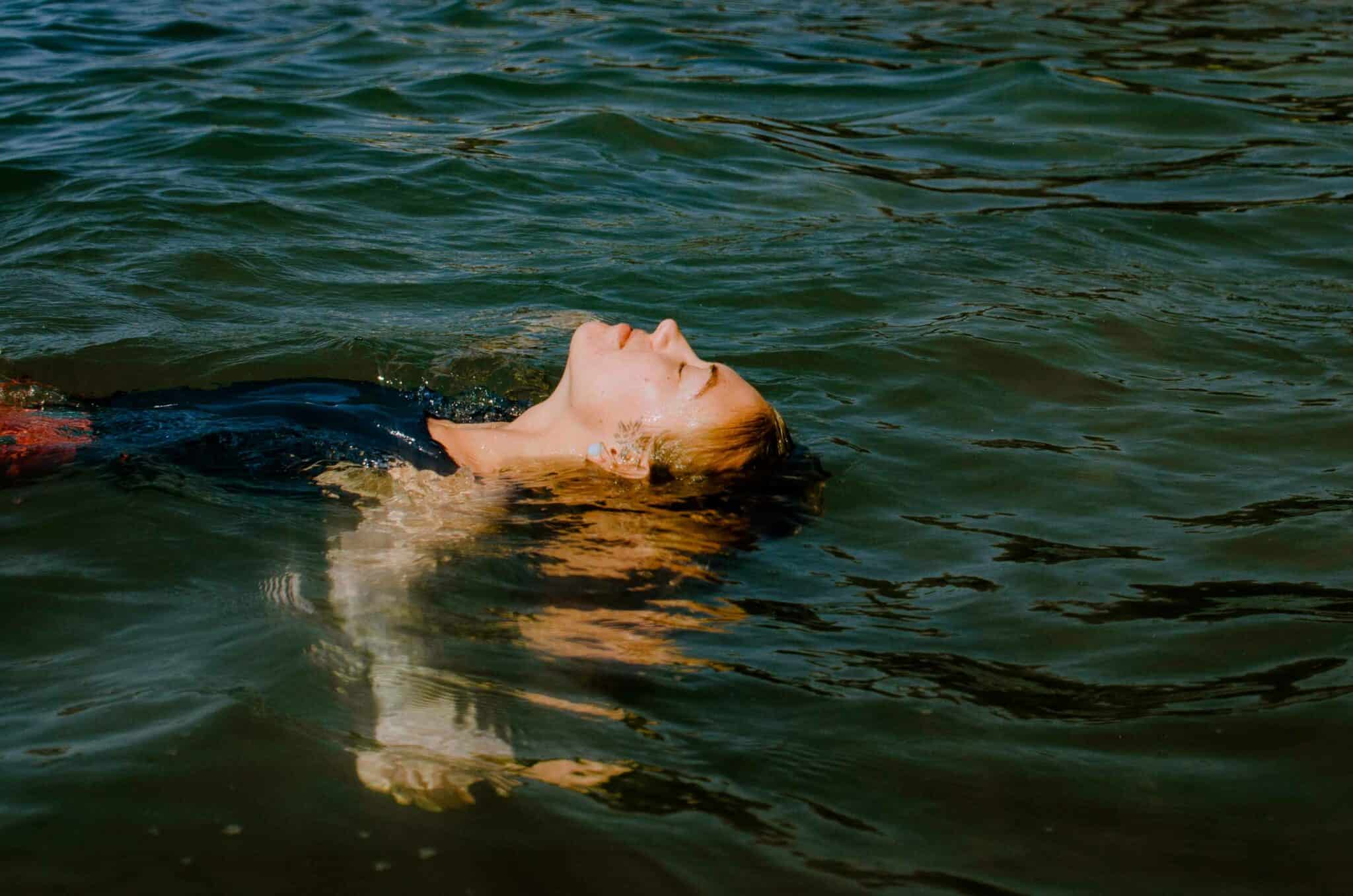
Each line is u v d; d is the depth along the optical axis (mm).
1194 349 4629
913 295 5152
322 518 3256
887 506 3406
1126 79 8773
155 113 7414
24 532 3109
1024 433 3898
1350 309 5066
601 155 7133
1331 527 3248
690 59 9297
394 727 2420
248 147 6852
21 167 6371
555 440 3525
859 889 2008
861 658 2691
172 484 3396
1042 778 2285
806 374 4355
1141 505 3416
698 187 6691
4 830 2078
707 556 3121
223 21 10047
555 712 2494
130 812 2141
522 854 2084
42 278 5035
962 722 2455
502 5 10891
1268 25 10727
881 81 8820
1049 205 6453
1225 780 2266
